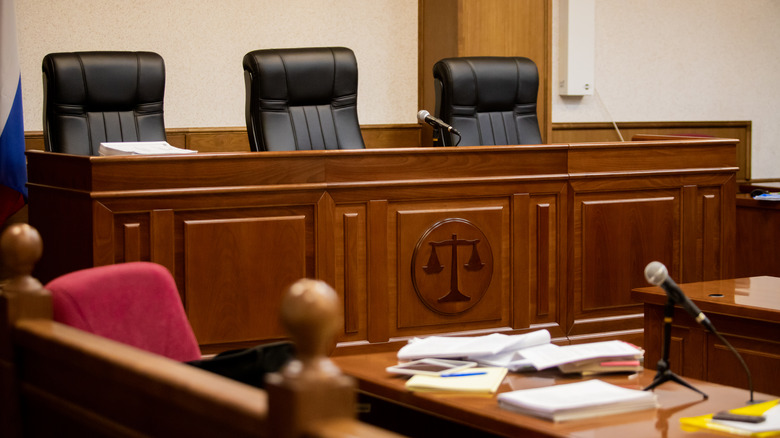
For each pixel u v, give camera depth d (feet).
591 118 23.15
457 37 20.03
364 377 7.18
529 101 15.65
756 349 9.00
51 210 11.78
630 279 13.80
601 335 13.55
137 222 10.92
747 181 25.58
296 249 11.69
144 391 3.96
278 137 13.83
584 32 22.47
